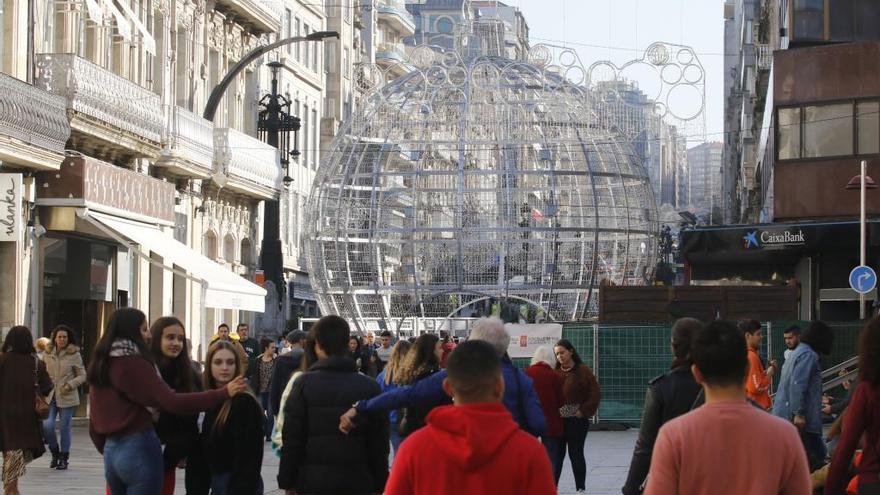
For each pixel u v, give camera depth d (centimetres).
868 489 864
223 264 4812
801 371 1424
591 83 3928
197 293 4447
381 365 3092
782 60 4256
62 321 3353
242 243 5184
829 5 4503
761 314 3225
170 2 4325
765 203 5538
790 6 4531
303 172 6372
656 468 667
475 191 3897
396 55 9250
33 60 3109
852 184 3378
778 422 667
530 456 639
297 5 6228
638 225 4169
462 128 3991
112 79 3312
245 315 5262
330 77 7212
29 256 3078
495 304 4003
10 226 2925
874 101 4128
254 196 4906
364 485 1025
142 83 3991
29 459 1630
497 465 636
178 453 1167
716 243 3978
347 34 7462
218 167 4300
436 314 4047
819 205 4191
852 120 4153
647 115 3775
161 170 4003
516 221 3953
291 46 6141
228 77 3603
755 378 1583
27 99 2873
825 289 4056
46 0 3238
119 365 1061
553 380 1664
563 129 4009
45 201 3111
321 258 4150
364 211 4088
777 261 4266
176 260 3247
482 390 649
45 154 2984
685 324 1031
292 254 6197
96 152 3462
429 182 4094
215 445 1140
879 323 865
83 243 3412
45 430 2084
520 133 3997
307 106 6450
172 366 1173
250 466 1139
